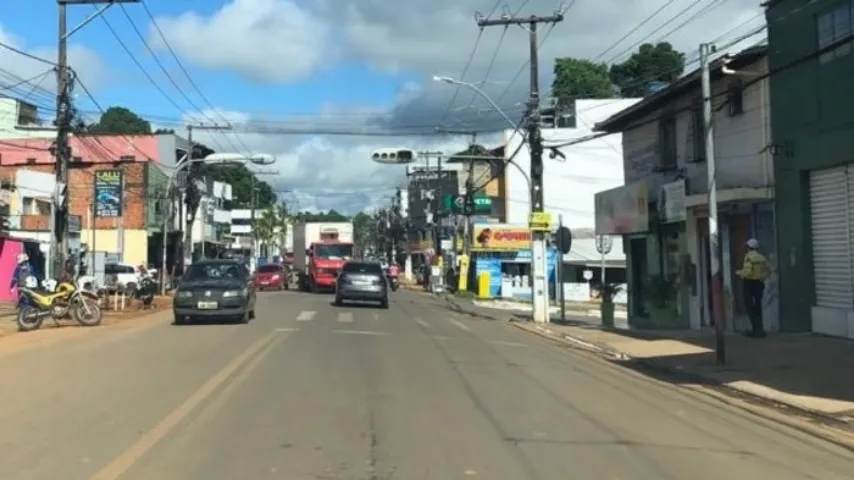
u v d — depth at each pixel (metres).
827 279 18.31
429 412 10.20
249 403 10.57
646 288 28.08
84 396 11.01
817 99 18.06
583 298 54.12
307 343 18.08
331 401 10.81
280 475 7.07
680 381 14.33
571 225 57.59
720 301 15.45
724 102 21.33
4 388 11.64
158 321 24.59
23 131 55.66
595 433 9.25
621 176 57.53
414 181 98.69
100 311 22.95
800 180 18.84
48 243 42.06
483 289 51.12
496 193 64.50
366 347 17.55
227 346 17.23
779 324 19.73
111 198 43.56
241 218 110.25
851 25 16.97
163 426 9.09
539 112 28.75
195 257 71.44
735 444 8.98
